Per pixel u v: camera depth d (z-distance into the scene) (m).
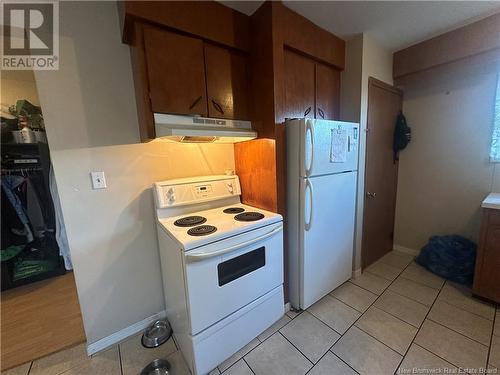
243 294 1.38
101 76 1.37
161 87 1.26
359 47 1.97
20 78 2.32
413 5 1.56
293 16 1.57
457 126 2.26
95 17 1.32
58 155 1.29
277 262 1.57
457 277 2.09
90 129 1.37
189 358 1.28
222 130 1.44
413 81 2.25
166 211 1.59
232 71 1.54
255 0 1.42
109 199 1.47
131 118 1.49
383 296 1.95
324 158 1.67
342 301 1.90
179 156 1.71
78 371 1.37
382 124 2.32
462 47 1.86
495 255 1.71
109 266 1.51
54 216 2.49
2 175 2.22
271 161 1.60
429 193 2.52
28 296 2.15
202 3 1.33
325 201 1.75
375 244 2.52
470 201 2.25
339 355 1.40
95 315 1.49
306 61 1.78
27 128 2.27
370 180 2.27
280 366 1.35
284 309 1.75
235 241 1.30
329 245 1.85
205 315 1.22
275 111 1.52
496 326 1.56
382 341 1.49
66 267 2.57
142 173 1.57
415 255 2.69
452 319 1.65
